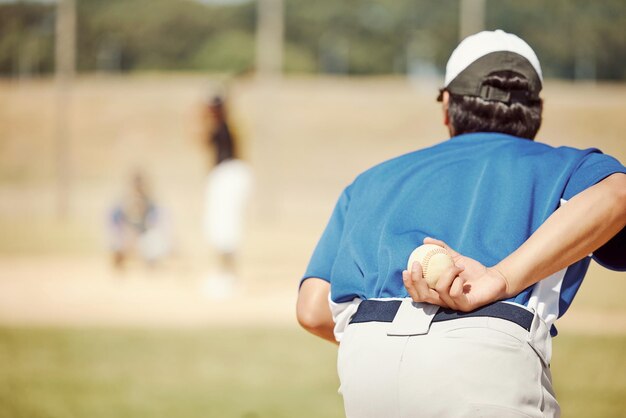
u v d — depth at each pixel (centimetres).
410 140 5803
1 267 2045
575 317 1330
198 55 10325
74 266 2084
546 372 297
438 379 288
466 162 332
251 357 1025
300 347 1091
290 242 2661
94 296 1593
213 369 955
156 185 5069
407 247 315
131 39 10369
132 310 1427
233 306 1484
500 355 287
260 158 5166
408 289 297
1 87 6888
